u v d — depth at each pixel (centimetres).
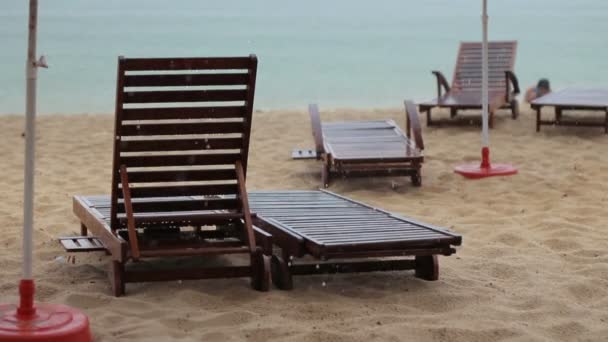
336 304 707
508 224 992
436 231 761
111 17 4491
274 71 2666
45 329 585
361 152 1218
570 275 794
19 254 848
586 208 1055
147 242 766
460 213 1061
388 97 2222
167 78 705
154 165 734
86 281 765
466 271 809
